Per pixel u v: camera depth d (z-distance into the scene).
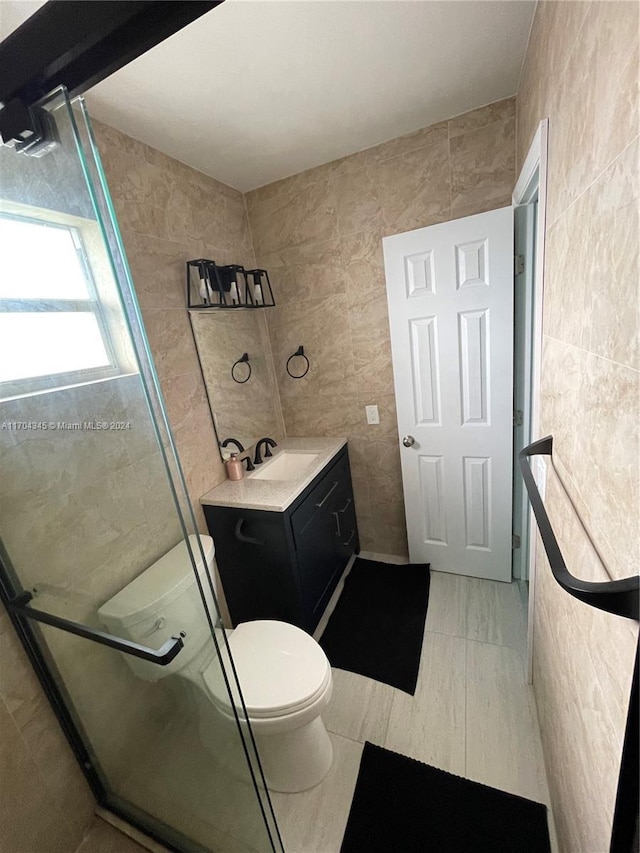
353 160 1.79
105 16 0.46
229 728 0.92
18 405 0.88
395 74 1.27
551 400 0.97
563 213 0.80
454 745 1.29
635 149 0.43
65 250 0.72
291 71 1.17
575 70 0.68
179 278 1.59
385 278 1.84
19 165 0.67
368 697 1.49
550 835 1.03
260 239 2.08
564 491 0.83
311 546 1.77
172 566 0.89
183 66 1.09
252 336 2.07
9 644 0.98
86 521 0.94
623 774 0.46
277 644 1.29
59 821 1.10
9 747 0.98
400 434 2.04
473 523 2.04
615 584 0.46
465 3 1.00
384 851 1.05
